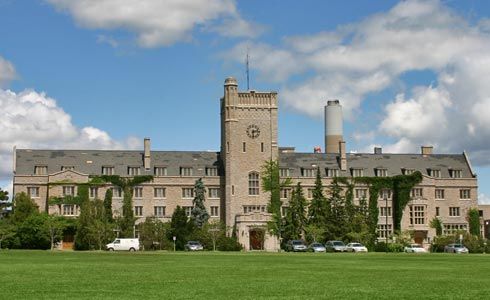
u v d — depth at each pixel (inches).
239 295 1114.7
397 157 5442.9
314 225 4603.8
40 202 4803.2
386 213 5012.3
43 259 2439.7
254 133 5029.5
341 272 1673.2
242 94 5044.3
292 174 5162.4
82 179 4815.5
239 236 4758.9
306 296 1101.7
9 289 1206.9
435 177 5324.8
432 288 1235.2
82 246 4308.6
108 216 4628.4
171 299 1059.9
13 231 4365.2
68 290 1191.6
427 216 5211.6
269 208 4975.4
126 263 2134.6
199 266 1951.3
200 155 5216.5
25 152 4943.4
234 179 4955.7
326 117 6294.3
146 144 5027.1
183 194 5014.8
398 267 1927.9
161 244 4419.3
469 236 4539.9
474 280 1413.6
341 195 5059.1
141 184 4945.9
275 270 1753.2
